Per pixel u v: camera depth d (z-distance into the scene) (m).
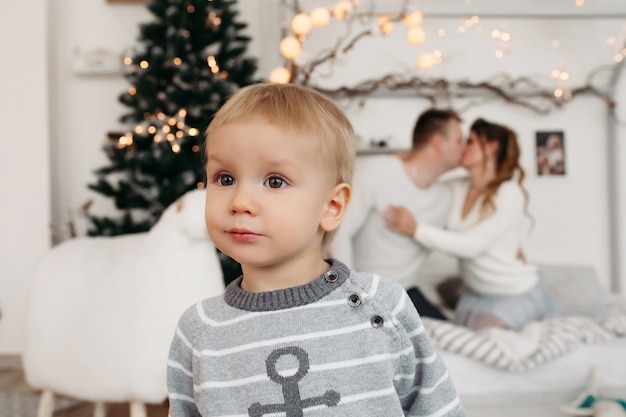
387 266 2.35
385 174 2.35
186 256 1.55
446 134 2.35
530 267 2.35
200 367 0.79
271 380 0.75
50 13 3.38
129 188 2.83
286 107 0.77
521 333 2.13
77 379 1.54
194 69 2.80
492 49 3.24
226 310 0.81
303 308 0.78
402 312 0.82
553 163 3.22
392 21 2.61
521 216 2.35
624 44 3.14
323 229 0.81
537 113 3.21
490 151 2.36
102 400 1.52
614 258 3.22
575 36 3.28
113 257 1.64
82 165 3.41
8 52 3.16
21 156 3.15
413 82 3.10
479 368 2.08
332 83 3.20
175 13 2.82
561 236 3.23
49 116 3.36
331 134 0.79
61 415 2.11
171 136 2.70
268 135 0.74
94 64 3.32
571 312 2.45
